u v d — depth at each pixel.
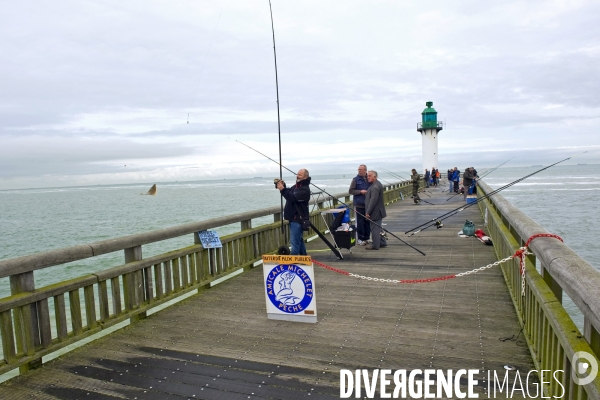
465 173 19.58
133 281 4.47
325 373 3.34
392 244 8.81
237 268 6.29
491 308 4.70
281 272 4.47
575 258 2.50
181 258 5.22
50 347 3.57
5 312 3.26
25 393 3.13
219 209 42.75
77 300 3.84
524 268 3.67
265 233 7.18
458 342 3.84
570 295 2.21
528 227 3.76
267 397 3.02
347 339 3.97
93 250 3.91
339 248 7.95
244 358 3.63
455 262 7.00
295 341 3.96
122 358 3.67
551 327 2.78
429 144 41.28
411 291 5.43
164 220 33.06
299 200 6.29
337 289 5.60
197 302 5.16
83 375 3.39
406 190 23.62
